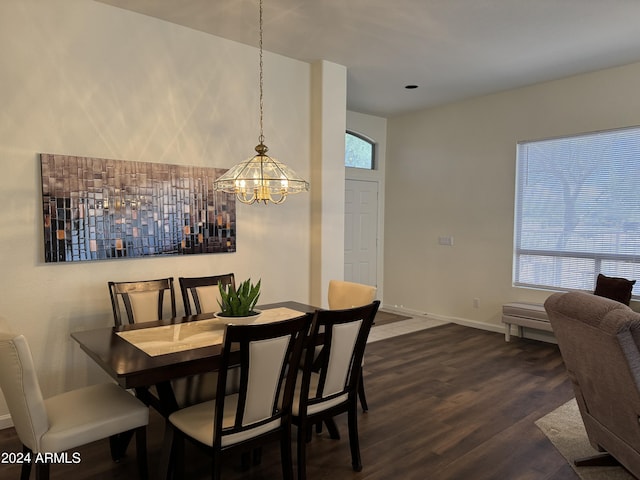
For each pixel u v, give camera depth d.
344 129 4.71
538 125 5.14
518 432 2.94
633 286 4.48
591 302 2.17
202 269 3.92
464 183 5.88
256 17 3.49
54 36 3.10
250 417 2.04
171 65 3.65
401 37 3.85
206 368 2.22
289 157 4.46
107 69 3.34
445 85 5.19
